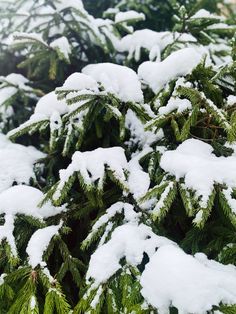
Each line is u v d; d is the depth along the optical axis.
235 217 1.44
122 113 2.08
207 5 3.89
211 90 1.96
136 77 2.08
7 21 3.27
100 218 1.80
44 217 1.88
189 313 1.21
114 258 1.57
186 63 1.98
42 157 2.49
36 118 2.14
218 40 3.30
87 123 2.09
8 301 1.66
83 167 1.77
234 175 1.53
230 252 1.61
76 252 2.12
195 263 1.34
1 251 1.73
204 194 1.48
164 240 1.61
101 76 2.05
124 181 1.78
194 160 1.63
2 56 3.38
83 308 1.49
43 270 1.63
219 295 1.22
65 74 3.27
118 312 1.47
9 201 1.83
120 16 3.03
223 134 2.02
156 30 3.90
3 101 2.73
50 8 2.91
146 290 1.34
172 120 1.79
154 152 2.05
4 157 2.23
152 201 1.82
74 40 3.17
